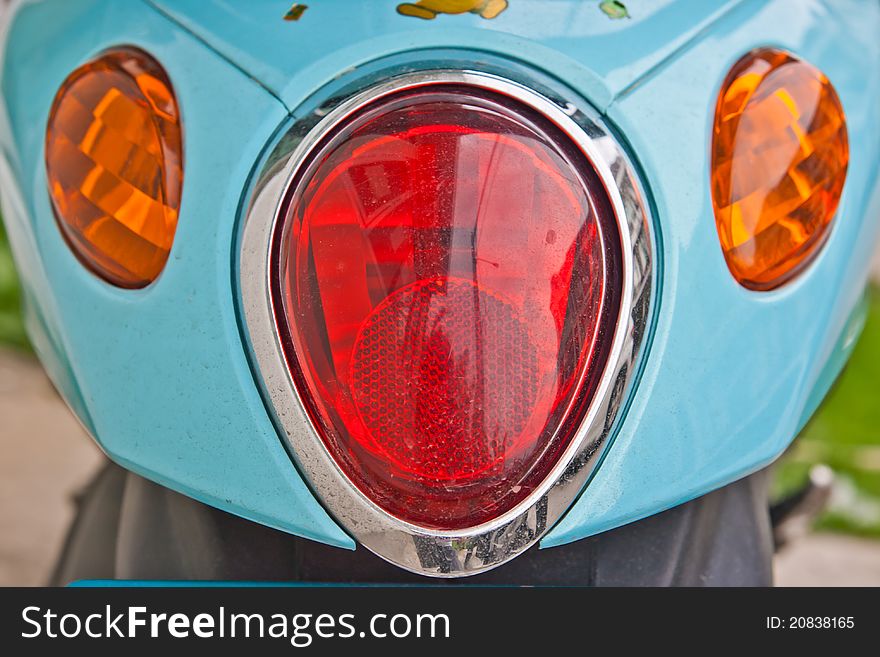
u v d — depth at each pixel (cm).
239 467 101
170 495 118
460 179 97
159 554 118
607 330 100
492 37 101
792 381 108
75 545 144
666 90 103
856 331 126
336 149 97
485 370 98
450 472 99
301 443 99
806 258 108
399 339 98
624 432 101
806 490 156
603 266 99
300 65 101
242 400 100
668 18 107
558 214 98
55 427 301
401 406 99
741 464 106
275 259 98
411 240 97
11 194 119
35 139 113
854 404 340
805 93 108
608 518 102
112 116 106
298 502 101
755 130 105
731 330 104
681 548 116
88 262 107
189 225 101
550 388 99
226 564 113
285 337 98
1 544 246
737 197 104
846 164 111
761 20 110
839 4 119
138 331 104
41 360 122
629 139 101
